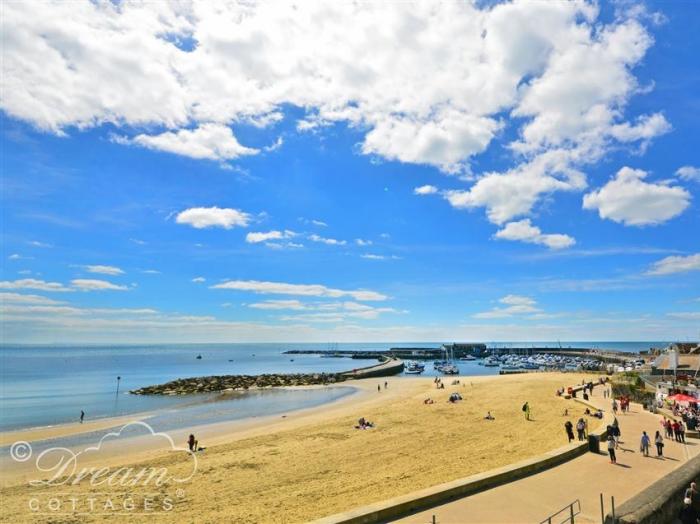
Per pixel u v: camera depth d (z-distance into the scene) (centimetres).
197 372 12169
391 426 3406
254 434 3391
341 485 1977
